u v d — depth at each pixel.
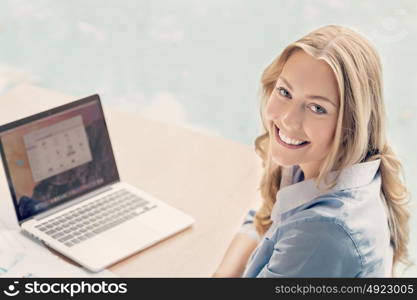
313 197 1.32
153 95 3.04
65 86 3.04
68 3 3.23
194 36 3.14
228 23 3.12
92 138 1.51
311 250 1.26
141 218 1.46
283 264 1.29
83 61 3.15
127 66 3.14
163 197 1.54
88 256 1.33
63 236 1.38
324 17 2.97
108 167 1.54
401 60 2.74
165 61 3.15
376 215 1.28
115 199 1.51
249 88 3.04
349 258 1.24
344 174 1.27
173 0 3.21
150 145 1.72
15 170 1.39
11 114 1.81
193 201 1.54
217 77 3.09
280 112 1.28
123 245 1.37
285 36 3.02
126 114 1.85
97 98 1.51
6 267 1.29
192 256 1.38
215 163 1.67
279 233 1.33
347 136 1.22
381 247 1.29
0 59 3.13
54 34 3.21
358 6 2.95
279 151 1.32
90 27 3.20
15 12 3.24
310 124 1.25
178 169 1.64
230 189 1.58
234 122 2.94
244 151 1.72
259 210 1.51
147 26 3.18
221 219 1.49
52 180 1.45
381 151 1.31
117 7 3.21
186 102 3.02
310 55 1.21
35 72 3.10
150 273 1.33
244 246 1.46
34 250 1.34
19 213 1.40
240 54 3.09
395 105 2.76
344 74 1.18
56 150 1.45
